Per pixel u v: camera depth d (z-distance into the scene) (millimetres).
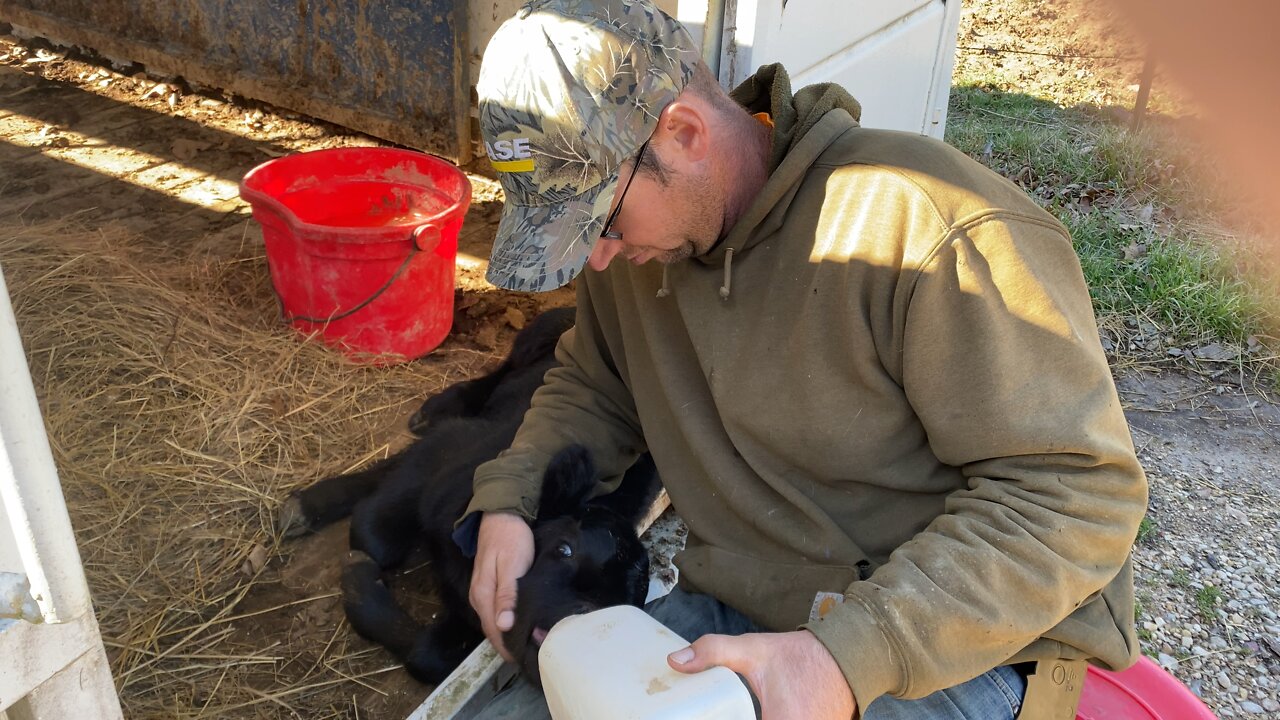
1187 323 4629
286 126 5988
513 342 3990
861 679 1486
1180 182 5645
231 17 6012
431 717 2252
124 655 2533
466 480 2938
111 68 6633
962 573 1542
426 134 5578
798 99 1810
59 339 3627
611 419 2393
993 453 1625
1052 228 1659
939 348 1626
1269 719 2764
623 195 1700
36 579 1268
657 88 1640
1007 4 8570
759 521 1940
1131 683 2229
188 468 3209
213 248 4516
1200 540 3410
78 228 4520
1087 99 7016
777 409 1834
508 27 1655
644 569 2385
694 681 1470
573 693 1557
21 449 1175
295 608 2822
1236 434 4004
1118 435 1627
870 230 1676
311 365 3775
